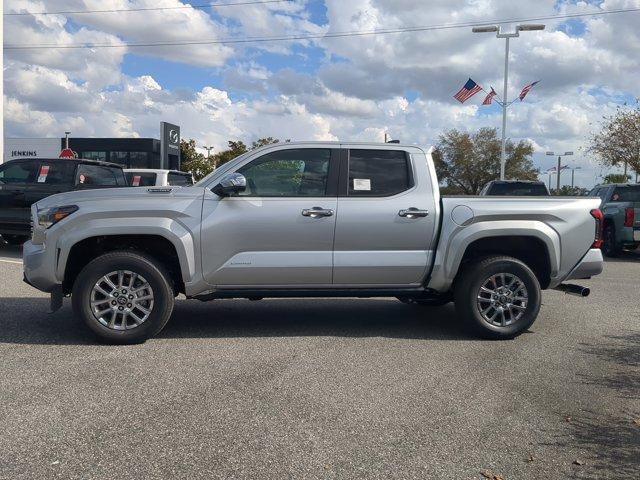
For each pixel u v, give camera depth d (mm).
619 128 28578
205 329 6855
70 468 3521
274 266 6266
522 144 54875
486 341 6523
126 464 3576
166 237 6051
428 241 6512
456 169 55906
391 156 6605
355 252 6402
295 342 6332
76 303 5984
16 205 12836
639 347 6324
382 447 3875
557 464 3697
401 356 5875
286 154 6465
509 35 30656
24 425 4098
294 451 3791
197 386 4906
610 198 16594
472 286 6520
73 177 12883
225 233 6176
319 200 6355
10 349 5879
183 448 3797
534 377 5293
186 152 48281
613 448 3920
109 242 6371
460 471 3586
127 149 45062
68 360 5551
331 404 4574
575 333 6945
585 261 6793
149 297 6070
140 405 4480
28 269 6191
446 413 4445
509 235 6570
